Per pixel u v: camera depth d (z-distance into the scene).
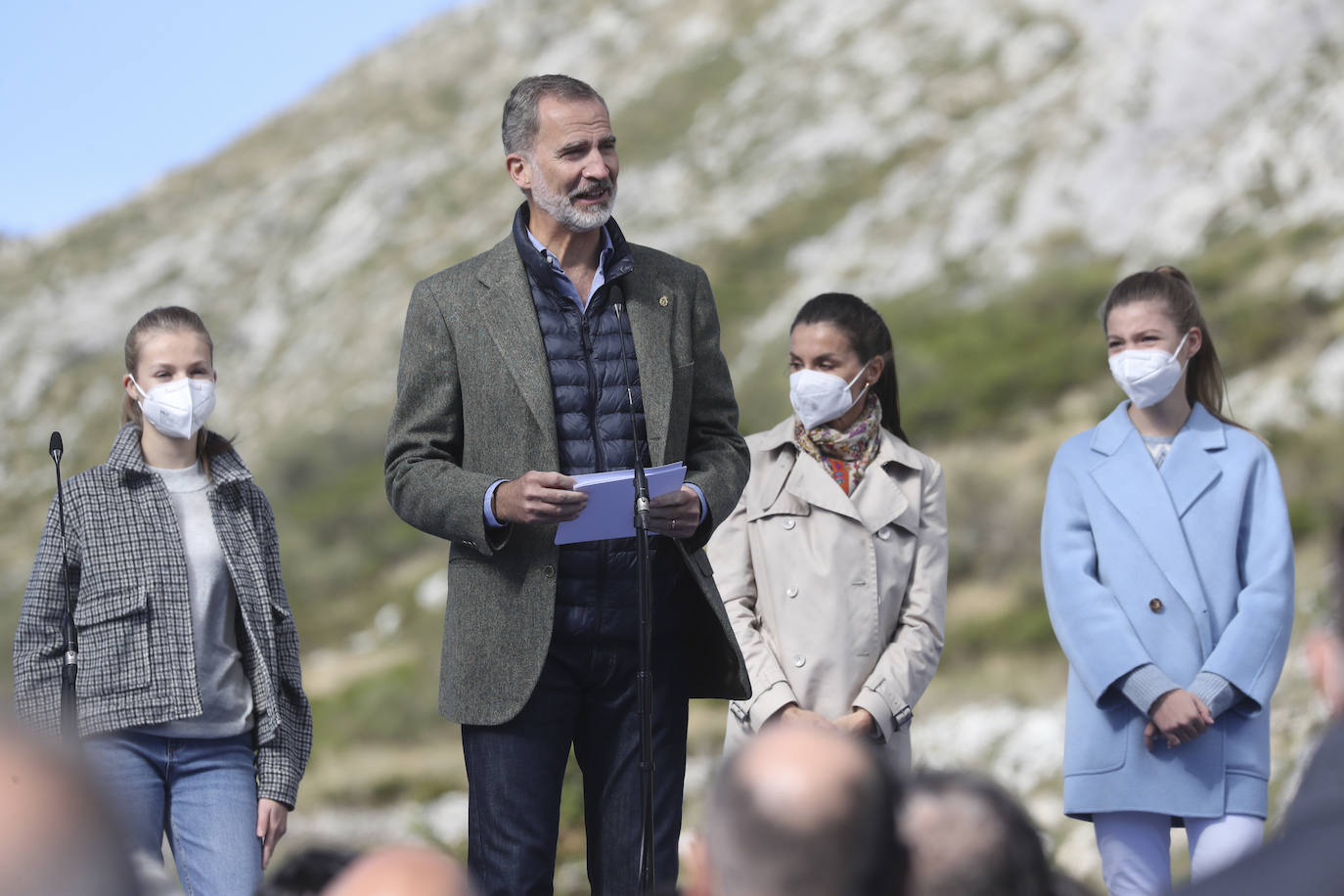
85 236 114.31
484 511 5.79
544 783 6.03
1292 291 45.69
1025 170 70.12
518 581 5.97
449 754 29.45
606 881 6.15
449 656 6.10
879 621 7.00
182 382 6.43
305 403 85.69
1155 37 67.56
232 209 112.25
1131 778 6.55
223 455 6.70
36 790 1.56
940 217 69.38
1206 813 6.45
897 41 90.38
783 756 2.29
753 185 82.75
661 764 6.21
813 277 70.00
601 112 6.20
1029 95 78.50
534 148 6.15
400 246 98.06
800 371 7.14
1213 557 6.71
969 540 37.25
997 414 46.38
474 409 6.12
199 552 6.46
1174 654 6.61
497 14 123.06
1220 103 63.56
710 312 6.66
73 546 6.31
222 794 6.32
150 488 6.46
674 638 6.27
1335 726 2.50
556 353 6.16
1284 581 6.61
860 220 73.75
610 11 115.62
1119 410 7.13
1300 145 56.56
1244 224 55.59
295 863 2.86
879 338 7.24
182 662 6.27
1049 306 54.94
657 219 83.81
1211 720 6.37
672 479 5.76
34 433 92.81
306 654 46.91
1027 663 27.44
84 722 6.15
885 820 2.27
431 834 22.38
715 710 26.08
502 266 6.25
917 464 7.25
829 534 7.02
